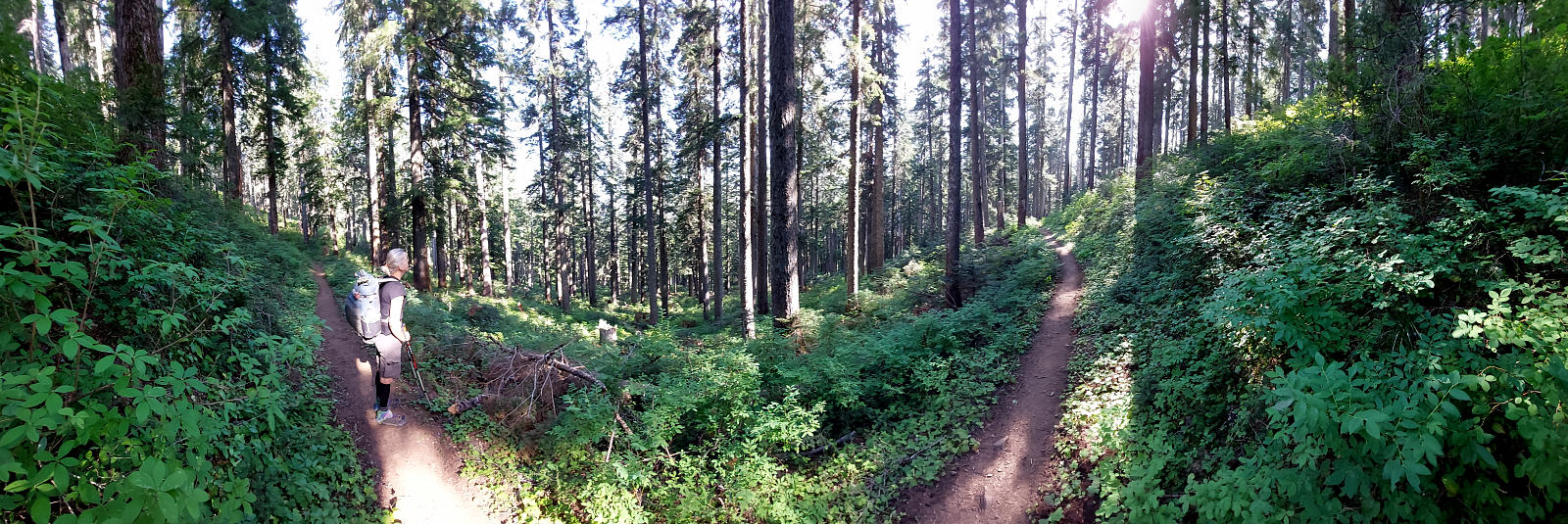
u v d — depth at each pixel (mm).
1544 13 5188
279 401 5062
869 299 14945
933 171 38781
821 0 16609
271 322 6871
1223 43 18953
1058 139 50344
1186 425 5559
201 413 2961
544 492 5781
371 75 19578
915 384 8539
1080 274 13680
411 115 18594
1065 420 6719
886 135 27500
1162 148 33219
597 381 7555
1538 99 4746
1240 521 4023
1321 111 7234
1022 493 5902
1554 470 2740
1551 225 3922
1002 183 34156
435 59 18859
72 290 3760
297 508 4414
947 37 26203
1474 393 3275
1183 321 7227
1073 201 30688
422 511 5191
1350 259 4359
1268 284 4336
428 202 19500
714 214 22188
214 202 9352
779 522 5664
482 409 6938
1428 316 3818
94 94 5301
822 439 7398
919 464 6672
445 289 22500
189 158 8711
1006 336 9914
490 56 19688
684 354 8984
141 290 4246
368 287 5430
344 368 7250
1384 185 4996
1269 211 6793
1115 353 7910
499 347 8508
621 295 47906
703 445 6848
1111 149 46125
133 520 2223
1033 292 13094
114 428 2551
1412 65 5707
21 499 2256
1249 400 5020
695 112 22078
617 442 6480
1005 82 29031
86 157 4348
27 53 4770
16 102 2699
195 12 16703
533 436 6504
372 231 22859
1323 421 3053
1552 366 2881
